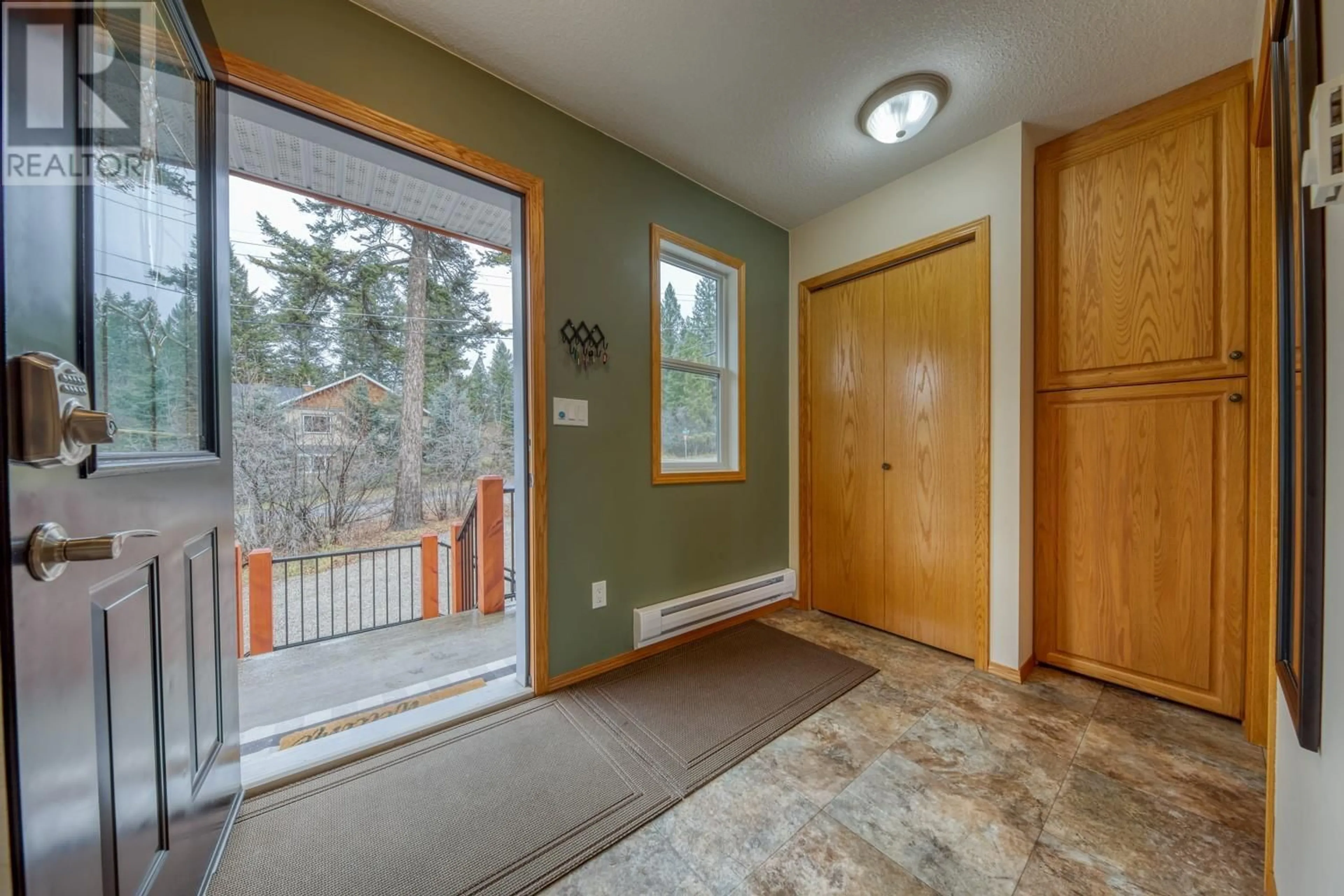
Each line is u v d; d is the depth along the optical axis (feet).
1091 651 6.48
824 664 7.05
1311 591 2.32
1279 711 3.16
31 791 1.66
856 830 3.97
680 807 4.24
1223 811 4.13
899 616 8.11
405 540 16.10
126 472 2.36
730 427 9.04
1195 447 5.67
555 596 6.33
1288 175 2.99
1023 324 6.55
